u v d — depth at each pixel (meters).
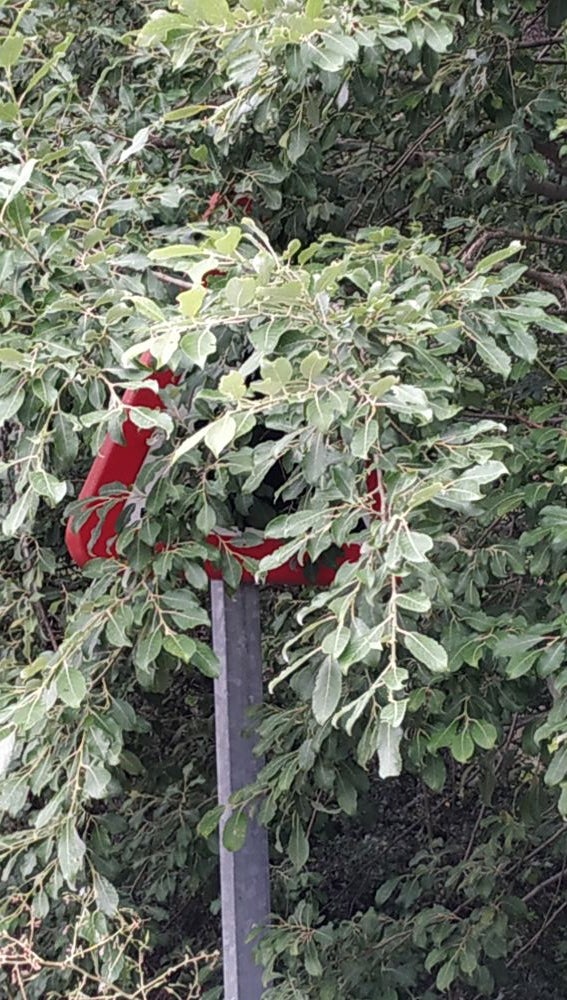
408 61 2.37
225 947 2.54
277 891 3.38
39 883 2.43
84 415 1.74
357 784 2.34
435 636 2.12
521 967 3.80
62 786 2.35
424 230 3.39
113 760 2.12
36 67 2.90
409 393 1.49
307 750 2.24
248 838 2.52
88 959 3.11
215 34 2.12
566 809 1.74
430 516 1.84
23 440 1.88
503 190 3.23
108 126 2.77
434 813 4.30
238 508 2.08
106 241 2.18
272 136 2.58
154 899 3.88
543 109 2.79
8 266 1.80
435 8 2.32
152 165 2.75
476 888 3.02
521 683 2.15
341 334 1.61
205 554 2.03
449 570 2.18
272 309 1.56
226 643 2.50
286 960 2.71
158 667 2.28
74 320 1.90
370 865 4.39
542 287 3.08
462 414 2.59
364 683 2.18
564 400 2.57
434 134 3.17
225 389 1.43
